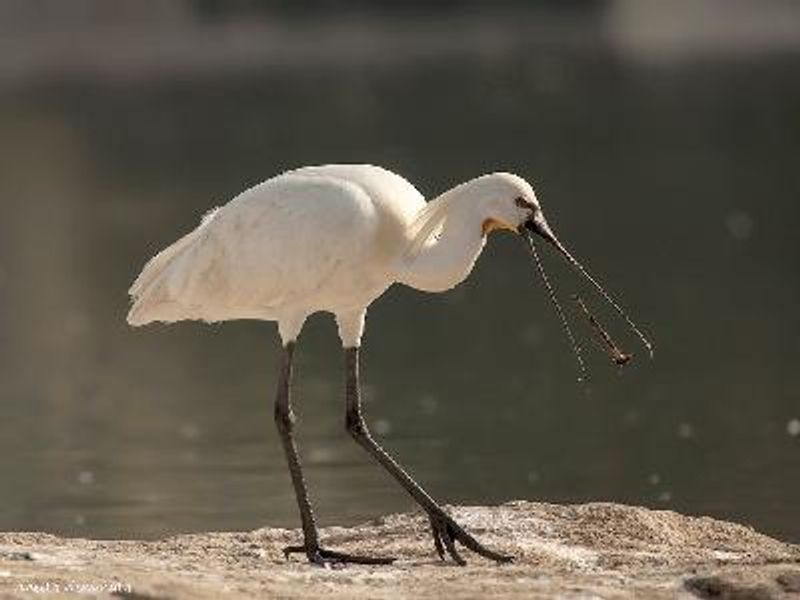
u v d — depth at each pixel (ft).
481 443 53.88
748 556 34.17
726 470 49.80
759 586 30.32
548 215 111.14
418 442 54.24
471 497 47.37
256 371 67.51
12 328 79.87
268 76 248.11
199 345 73.82
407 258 35.81
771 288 81.20
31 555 32.55
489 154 148.05
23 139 179.32
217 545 36.09
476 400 60.54
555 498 47.19
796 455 51.24
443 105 198.90
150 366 69.46
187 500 47.55
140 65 272.10
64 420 59.21
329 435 55.36
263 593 30.30
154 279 36.50
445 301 82.33
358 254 35.29
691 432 54.60
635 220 107.04
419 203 36.37
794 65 232.12
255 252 35.35
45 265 98.73
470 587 31.01
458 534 34.60
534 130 168.35
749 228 101.86
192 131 180.04
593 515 37.24
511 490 48.01
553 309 78.79
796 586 30.32
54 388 65.41
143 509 46.83
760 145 149.07
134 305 36.78
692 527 37.11
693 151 147.02
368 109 197.98
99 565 31.68
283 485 49.01
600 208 113.50
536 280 86.89
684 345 69.10
